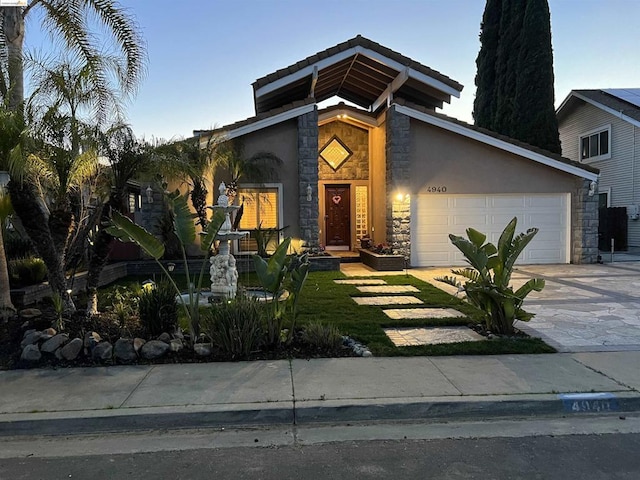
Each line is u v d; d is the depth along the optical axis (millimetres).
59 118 6223
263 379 4945
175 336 6121
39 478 3352
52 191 6777
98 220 7301
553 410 4406
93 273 6816
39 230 6324
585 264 14938
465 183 14781
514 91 21375
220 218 6145
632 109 19109
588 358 5594
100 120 6988
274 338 5918
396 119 14406
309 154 13898
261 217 14180
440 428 4129
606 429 4082
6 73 6430
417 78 13867
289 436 3996
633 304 8688
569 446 3760
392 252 14414
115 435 4062
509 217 14953
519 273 12852
